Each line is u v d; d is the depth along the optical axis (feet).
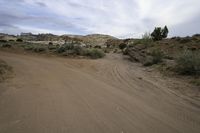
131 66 63.52
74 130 15.02
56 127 15.44
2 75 36.63
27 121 16.49
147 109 20.95
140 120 17.67
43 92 26.84
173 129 16.03
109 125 16.25
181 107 22.09
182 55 46.83
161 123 17.17
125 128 15.80
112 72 48.62
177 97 26.43
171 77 41.52
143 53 82.07
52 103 21.84
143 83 35.63
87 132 14.80
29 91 27.07
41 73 43.47
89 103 22.34
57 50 106.01
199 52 48.55
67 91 27.91
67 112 19.03
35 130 14.79
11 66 51.80
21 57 82.94
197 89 31.09
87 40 424.87
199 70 41.81
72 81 35.73
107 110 20.11
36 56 91.56
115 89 30.35
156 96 26.68
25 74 41.01
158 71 49.57
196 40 106.01
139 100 24.44
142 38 121.19
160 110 20.77
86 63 66.13
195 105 23.06
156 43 117.39
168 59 67.97
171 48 98.12
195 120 18.24
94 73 46.57
